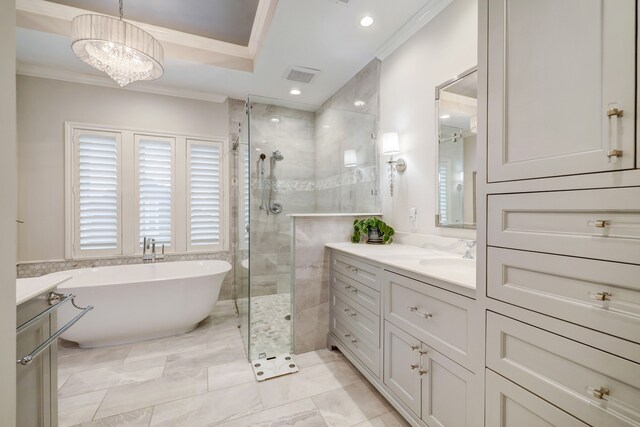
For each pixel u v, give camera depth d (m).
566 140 0.75
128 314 2.31
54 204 2.84
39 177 2.79
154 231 3.24
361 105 2.86
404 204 2.34
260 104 2.86
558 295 0.77
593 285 0.70
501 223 0.93
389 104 2.50
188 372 1.97
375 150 2.69
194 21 2.45
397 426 1.46
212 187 3.50
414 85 2.22
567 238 0.75
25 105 2.73
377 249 2.03
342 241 2.41
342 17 2.06
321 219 2.33
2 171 0.70
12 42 0.73
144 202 3.20
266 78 3.00
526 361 0.85
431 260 1.63
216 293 2.70
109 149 3.04
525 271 0.86
